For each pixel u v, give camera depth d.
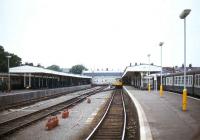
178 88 39.78
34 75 63.28
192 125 12.40
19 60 105.62
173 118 14.45
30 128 15.85
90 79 124.62
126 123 17.48
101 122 17.17
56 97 42.47
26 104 29.70
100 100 37.72
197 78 30.66
